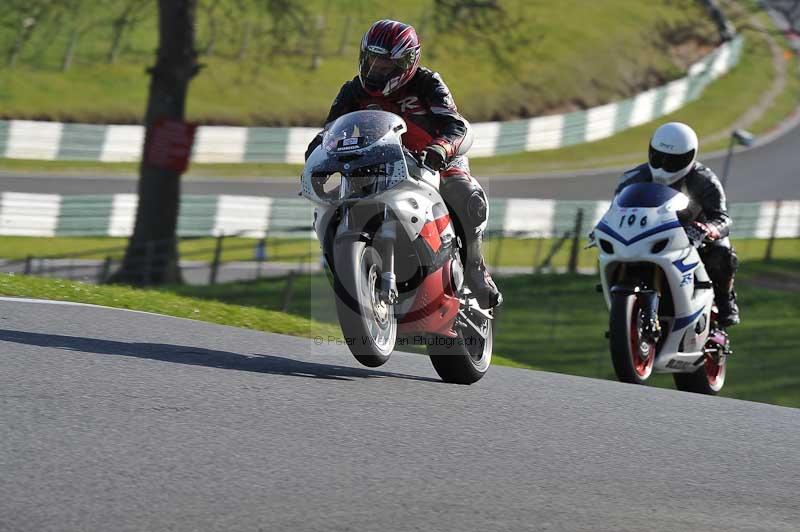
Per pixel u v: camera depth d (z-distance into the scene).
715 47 155.12
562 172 114.38
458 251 20.67
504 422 17.53
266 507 12.11
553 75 132.62
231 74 118.06
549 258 77.56
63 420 14.82
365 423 16.36
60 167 101.94
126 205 87.50
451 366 21.06
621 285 27.42
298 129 110.25
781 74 152.75
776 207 95.44
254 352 22.42
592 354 62.22
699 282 28.55
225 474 13.15
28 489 12.02
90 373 17.81
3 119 105.69
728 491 14.66
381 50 19.70
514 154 119.38
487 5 71.88
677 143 28.34
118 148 105.81
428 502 12.80
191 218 86.94
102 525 11.16
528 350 62.28
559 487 14.00
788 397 56.56
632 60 143.25
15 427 14.30
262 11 73.06
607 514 12.95
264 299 67.69
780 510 13.96
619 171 116.19
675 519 13.01
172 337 22.94
